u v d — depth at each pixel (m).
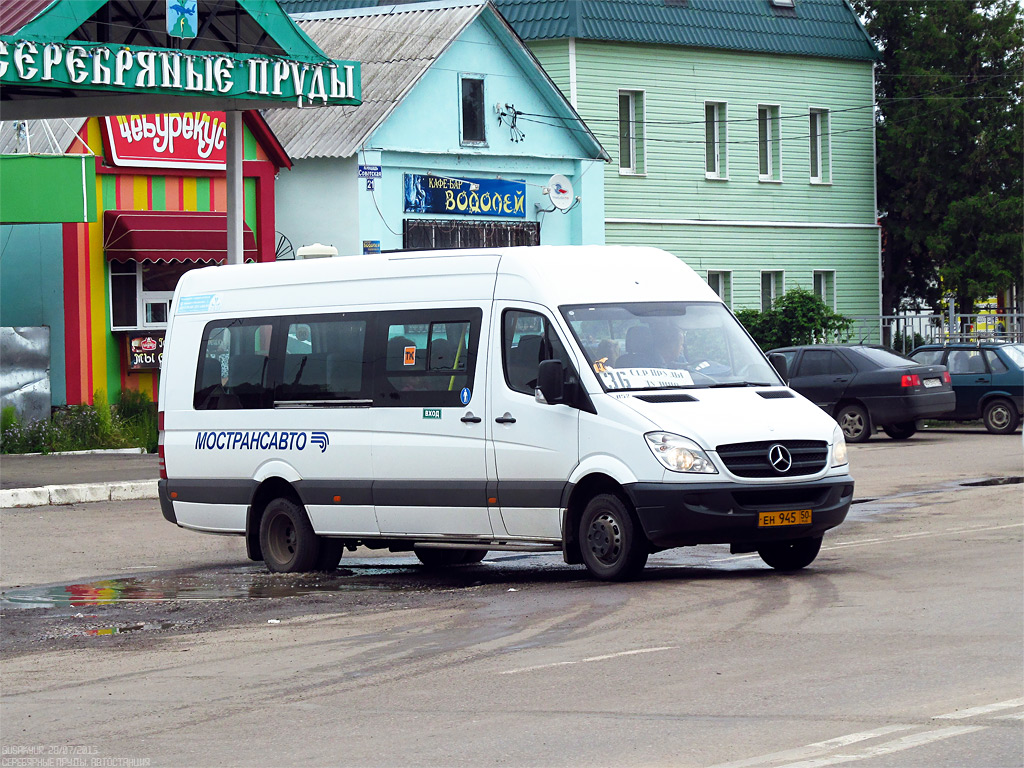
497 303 18.06
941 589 15.88
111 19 30.16
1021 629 13.41
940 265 67.62
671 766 9.18
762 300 62.22
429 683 12.10
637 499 16.62
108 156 39.22
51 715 11.64
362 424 18.98
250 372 20.27
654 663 12.45
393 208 46.31
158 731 10.91
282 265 20.23
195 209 41.06
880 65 69.00
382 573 19.83
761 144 62.03
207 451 20.61
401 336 18.81
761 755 9.34
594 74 55.47
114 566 20.97
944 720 10.09
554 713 10.79
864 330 64.50
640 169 57.41
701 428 16.66
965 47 65.94
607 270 18.25
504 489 17.73
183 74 30.11
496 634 14.21
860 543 20.34
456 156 48.22
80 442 37.53
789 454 16.92
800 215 63.06
